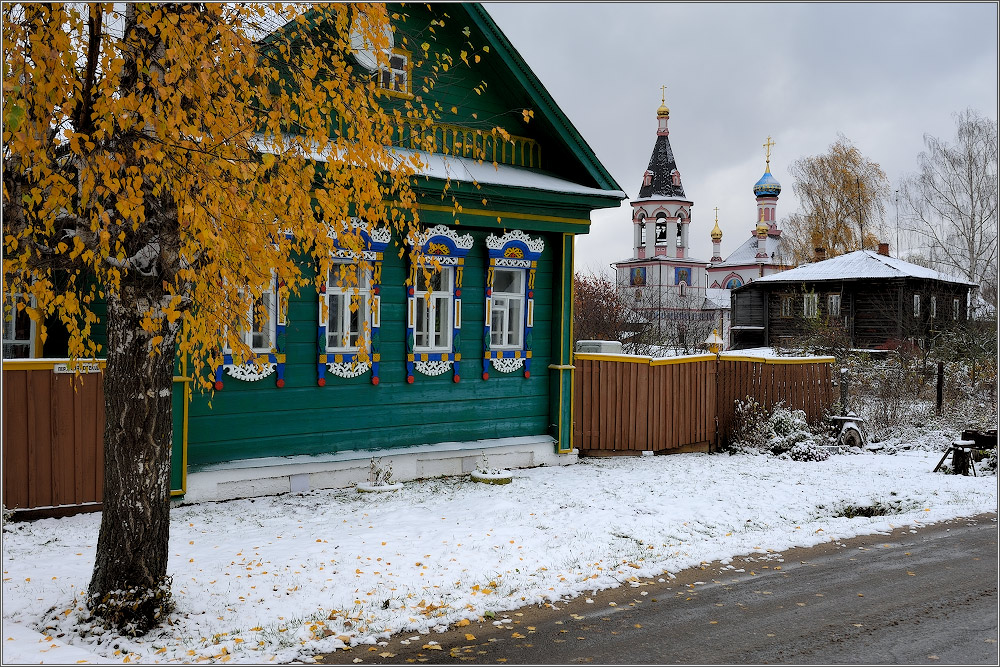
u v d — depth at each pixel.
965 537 11.03
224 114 7.09
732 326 49.16
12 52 6.47
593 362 16.28
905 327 39.41
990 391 24.53
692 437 17.77
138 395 7.07
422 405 14.23
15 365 10.41
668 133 81.81
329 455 13.11
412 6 13.45
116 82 6.55
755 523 11.57
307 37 8.20
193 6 6.88
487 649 6.84
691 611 7.87
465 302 14.66
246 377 12.19
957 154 43.59
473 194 13.87
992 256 42.94
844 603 8.15
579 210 15.48
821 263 47.31
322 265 8.28
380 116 8.00
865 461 17.06
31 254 7.16
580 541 10.16
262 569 8.66
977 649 6.90
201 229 6.45
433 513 11.46
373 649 6.82
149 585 7.10
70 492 10.80
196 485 11.72
